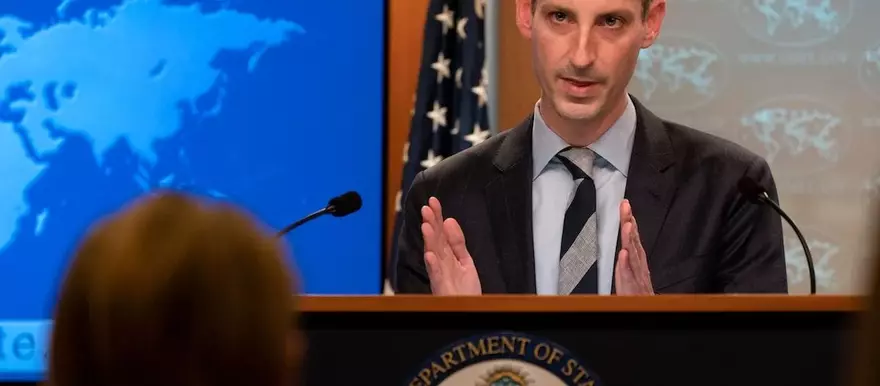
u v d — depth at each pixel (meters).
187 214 1.62
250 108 9.55
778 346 3.57
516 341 3.57
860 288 1.50
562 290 5.57
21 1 9.58
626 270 4.62
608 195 5.74
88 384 1.61
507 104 9.33
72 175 9.61
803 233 9.10
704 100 9.18
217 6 9.54
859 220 9.05
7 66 9.58
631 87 9.23
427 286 5.85
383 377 3.57
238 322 1.59
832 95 9.10
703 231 5.66
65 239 9.61
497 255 5.68
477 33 9.10
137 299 1.58
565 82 5.75
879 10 9.07
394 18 9.62
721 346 3.57
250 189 9.55
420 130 9.11
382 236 9.52
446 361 3.57
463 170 5.92
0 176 9.60
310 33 9.52
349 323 3.58
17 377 8.84
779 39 9.15
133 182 9.59
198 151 9.58
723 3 9.17
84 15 9.56
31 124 9.59
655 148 5.80
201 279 1.59
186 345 1.59
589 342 3.57
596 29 5.75
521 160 5.83
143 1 9.56
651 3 5.86
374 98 9.52
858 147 9.09
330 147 9.55
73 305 1.61
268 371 1.61
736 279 5.65
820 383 3.56
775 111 9.15
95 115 9.59
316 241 9.52
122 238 1.60
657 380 3.57
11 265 9.60
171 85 9.55
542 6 5.82
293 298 1.66
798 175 9.11
